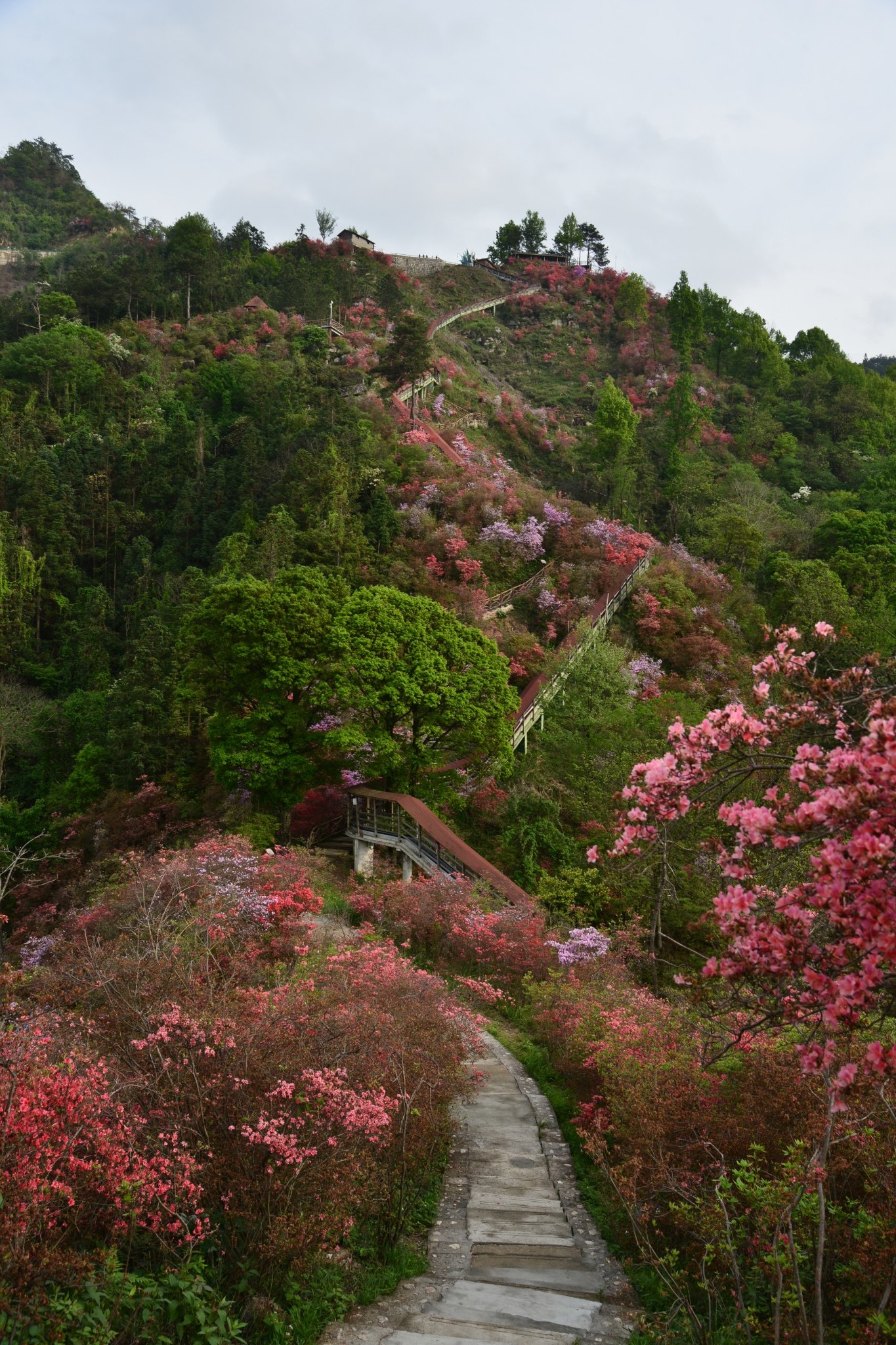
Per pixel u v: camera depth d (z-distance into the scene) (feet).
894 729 15.05
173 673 118.11
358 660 90.68
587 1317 23.07
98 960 34.45
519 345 392.27
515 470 248.11
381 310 347.77
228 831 87.51
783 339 422.41
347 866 92.43
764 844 17.93
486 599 140.67
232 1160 23.08
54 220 580.71
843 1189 24.70
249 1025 26.86
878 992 16.07
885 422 344.28
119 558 199.93
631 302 409.08
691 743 19.44
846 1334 19.75
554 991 52.85
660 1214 27.30
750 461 305.32
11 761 142.92
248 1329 20.48
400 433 207.72
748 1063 29.84
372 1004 35.40
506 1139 37.93
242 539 156.25
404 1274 25.90
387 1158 28.89
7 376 257.75
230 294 329.11
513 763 99.09
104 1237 21.12
